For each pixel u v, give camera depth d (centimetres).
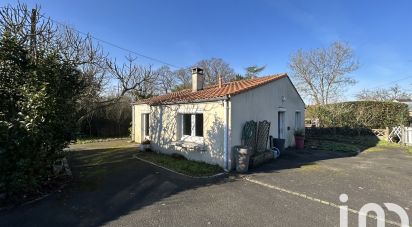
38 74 652
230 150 891
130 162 1025
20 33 780
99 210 522
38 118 596
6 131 550
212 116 960
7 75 645
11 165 564
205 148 977
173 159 1058
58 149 680
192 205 547
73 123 732
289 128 1428
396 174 813
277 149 1160
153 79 2483
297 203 557
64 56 781
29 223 462
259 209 523
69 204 555
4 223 462
